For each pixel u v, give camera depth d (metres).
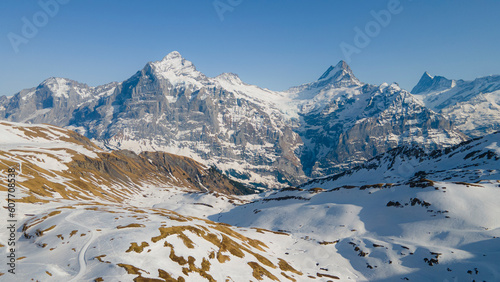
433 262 113.69
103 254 82.00
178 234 100.00
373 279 113.75
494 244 115.75
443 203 152.38
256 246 131.25
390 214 164.25
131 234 93.44
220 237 116.56
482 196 152.75
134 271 74.31
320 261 128.75
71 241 91.94
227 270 93.06
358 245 139.62
